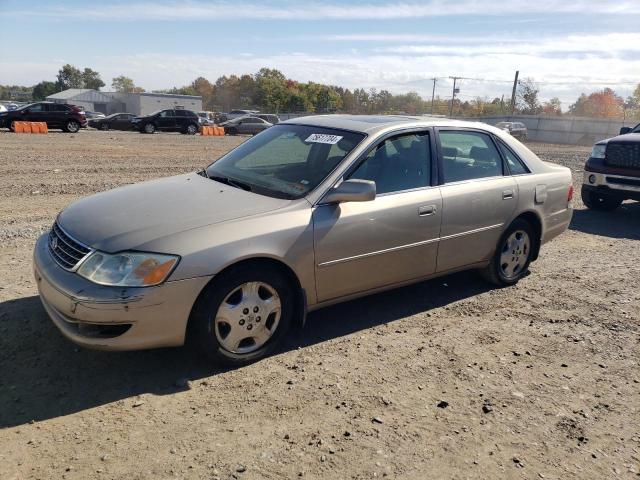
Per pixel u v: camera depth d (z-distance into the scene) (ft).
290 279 13.01
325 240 13.03
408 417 10.86
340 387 11.84
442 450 9.91
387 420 10.71
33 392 11.06
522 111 229.66
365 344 13.99
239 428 10.25
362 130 14.79
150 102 286.05
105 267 10.91
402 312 16.22
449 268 16.26
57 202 29.07
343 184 13.07
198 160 54.85
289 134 16.10
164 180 15.47
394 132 14.99
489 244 17.19
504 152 17.84
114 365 12.26
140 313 10.85
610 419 11.22
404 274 15.05
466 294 17.90
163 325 11.15
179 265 11.08
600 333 15.37
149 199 13.21
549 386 12.39
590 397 12.03
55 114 93.76
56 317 11.63
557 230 19.54
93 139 79.41
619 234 27.61
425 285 18.57
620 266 21.80
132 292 10.74
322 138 15.03
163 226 11.60
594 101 226.17
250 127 123.75
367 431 10.33
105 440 9.71
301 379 12.10
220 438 9.93
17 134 82.12
